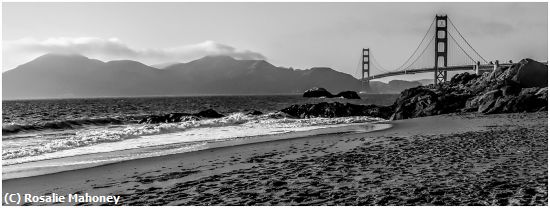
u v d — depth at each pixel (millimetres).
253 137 16016
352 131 17891
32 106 77875
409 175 7430
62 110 58312
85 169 9484
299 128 20281
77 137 17734
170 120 28391
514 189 6160
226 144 13719
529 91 27734
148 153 11820
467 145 11047
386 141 13062
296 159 9906
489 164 8156
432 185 6602
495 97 27234
